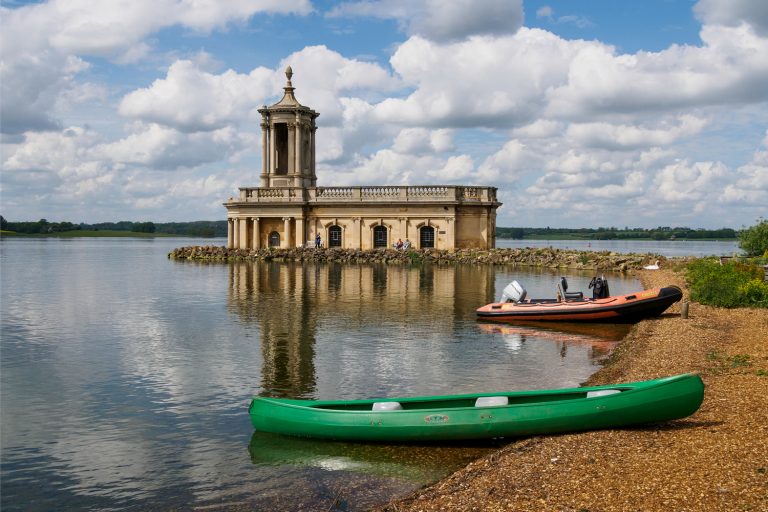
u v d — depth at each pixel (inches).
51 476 486.0
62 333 1047.0
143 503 440.1
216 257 2970.0
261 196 3063.5
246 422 603.5
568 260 2524.6
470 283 1825.8
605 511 377.7
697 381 516.1
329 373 781.3
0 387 723.4
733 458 443.8
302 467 496.4
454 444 537.3
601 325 1127.0
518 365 823.1
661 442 490.9
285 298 1482.5
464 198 2896.2
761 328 977.5
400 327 1101.1
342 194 2994.6
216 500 442.6
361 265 2541.8
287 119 3157.0
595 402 518.6
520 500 400.8
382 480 470.0
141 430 582.9
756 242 2551.7
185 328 1087.6
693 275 1614.2
